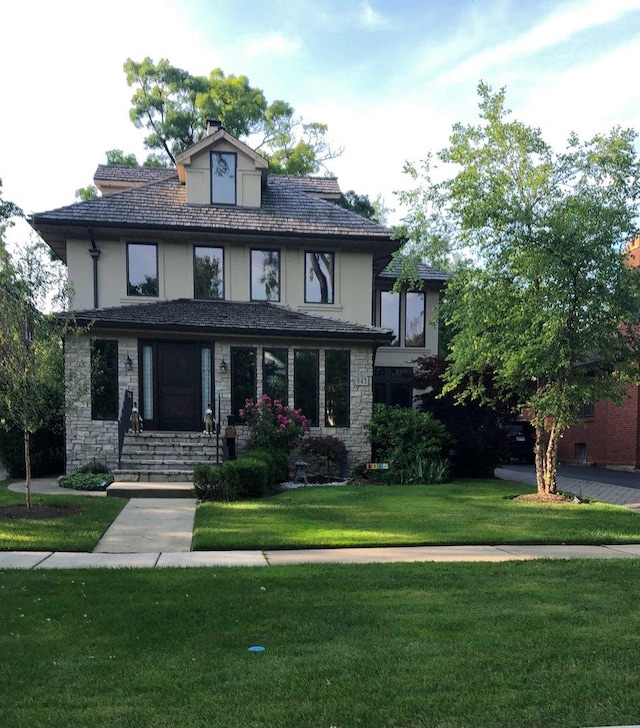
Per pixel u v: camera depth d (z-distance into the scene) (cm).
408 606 455
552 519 866
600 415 1970
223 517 848
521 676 329
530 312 1006
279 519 840
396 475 1302
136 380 1346
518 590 506
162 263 1520
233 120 3028
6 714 285
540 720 280
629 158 1005
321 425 1421
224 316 1427
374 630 402
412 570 575
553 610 450
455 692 310
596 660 352
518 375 1057
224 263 1553
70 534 723
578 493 1229
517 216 985
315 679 324
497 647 372
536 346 967
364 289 1606
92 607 449
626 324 1009
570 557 659
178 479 1155
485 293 1041
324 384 1429
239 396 1405
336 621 420
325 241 1561
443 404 1439
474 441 1403
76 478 1144
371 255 1609
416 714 286
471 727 274
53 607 448
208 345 1415
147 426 1386
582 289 972
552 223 966
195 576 547
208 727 272
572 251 948
